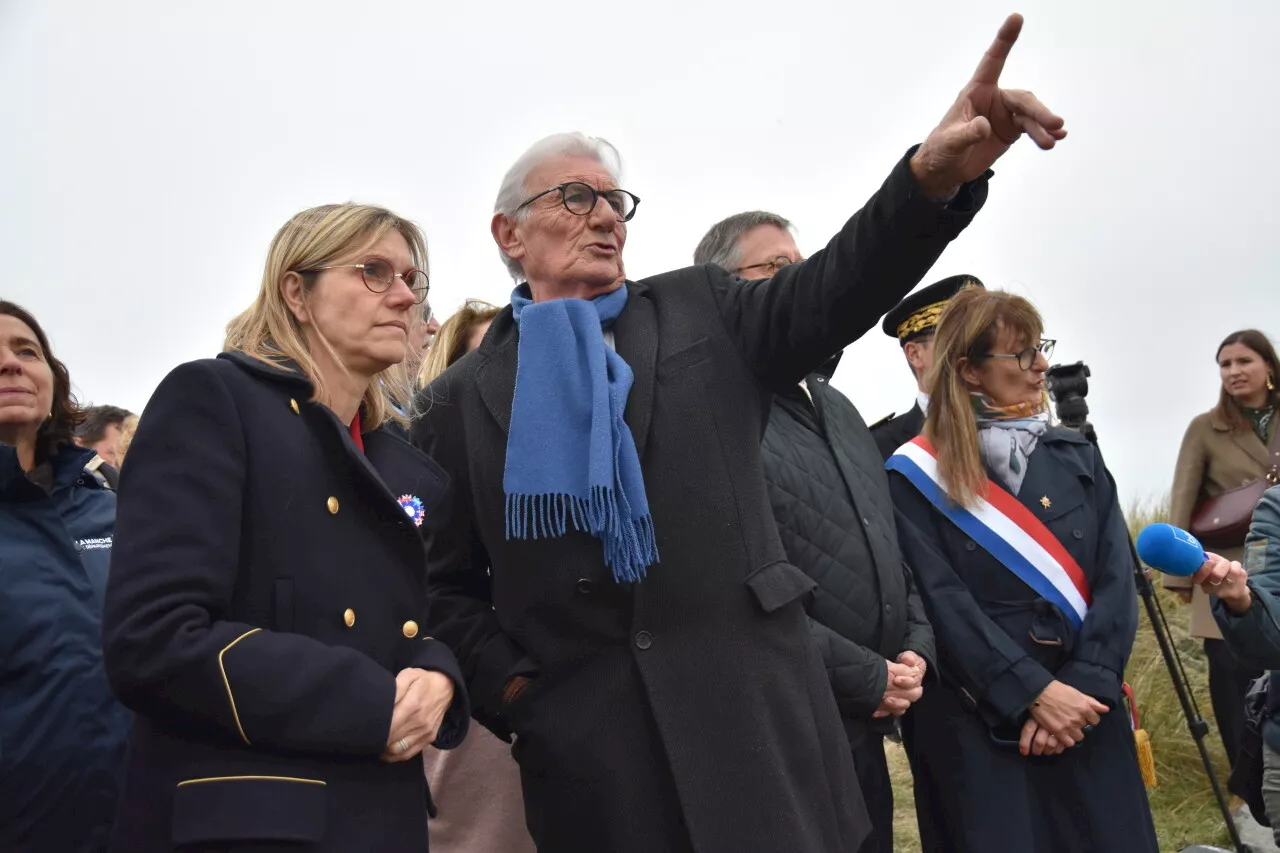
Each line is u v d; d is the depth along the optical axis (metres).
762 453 2.88
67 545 2.37
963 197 2.04
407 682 1.88
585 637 2.25
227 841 1.67
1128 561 3.32
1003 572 3.25
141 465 1.79
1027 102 1.92
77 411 2.66
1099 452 3.51
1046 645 3.19
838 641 2.71
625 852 2.14
